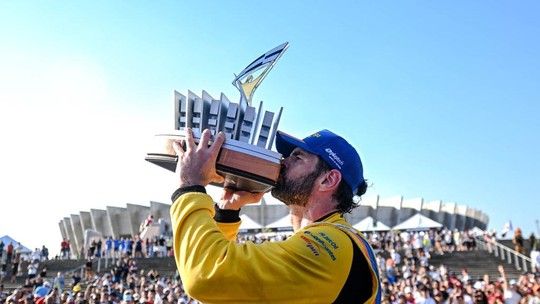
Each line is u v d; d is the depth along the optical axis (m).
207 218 1.82
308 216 2.08
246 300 1.68
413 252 30.91
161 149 2.14
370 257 1.90
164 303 16.23
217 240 1.75
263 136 2.15
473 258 30.58
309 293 1.68
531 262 27.33
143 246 34.28
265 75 2.22
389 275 23.55
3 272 28.66
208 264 1.71
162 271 30.73
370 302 1.80
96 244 31.97
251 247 1.76
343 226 1.94
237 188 2.29
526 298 14.54
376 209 58.16
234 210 2.35
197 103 2.12
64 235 60.19
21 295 15.09
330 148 2.10
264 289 1.67
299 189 2.07
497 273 27.73
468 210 65.38
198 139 2.05
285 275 1.68
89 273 27.94
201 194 1.89
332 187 2.05
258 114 2.16
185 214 1.83
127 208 54.56
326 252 1.76
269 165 2.04
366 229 38.47
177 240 1.82
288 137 2.15
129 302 15.62
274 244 1.78
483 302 14.90
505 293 15.42
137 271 30.14
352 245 1.85
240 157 2.01
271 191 2.18
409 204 60.78
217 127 2.09
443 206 63.25
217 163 2.01
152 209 54.47
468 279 20.44
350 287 1.76
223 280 1.67
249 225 37.00
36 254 30.11
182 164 1.98
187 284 1.73
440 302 14.91
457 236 34.41
